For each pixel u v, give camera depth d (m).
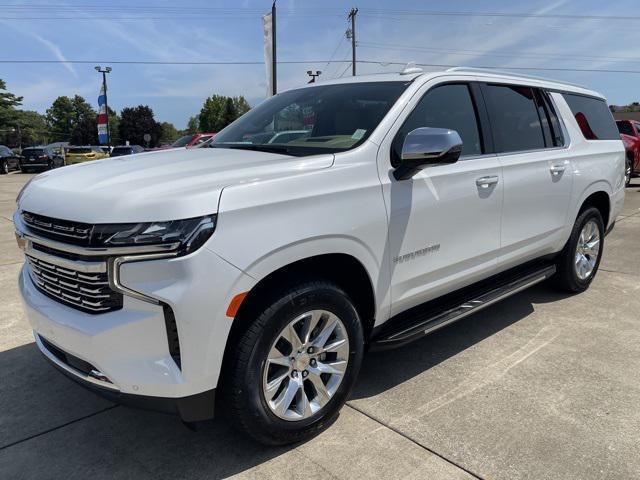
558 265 4.90
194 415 2.38
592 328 4.29
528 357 3.77
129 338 2.26
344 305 2.78
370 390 3.34
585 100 5.09
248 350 2.43
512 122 4.00
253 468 2.60
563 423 2.94
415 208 3.07
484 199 3.54
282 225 2.44
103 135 34.34
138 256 2.18
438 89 3.43
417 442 2.78
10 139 85.50
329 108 3.39
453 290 3.59
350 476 2.53
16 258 6.77
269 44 14.62
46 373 3.61
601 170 4.93
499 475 2.52
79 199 2.37
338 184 2.71
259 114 3.93
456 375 3.52
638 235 8.03
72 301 2.46
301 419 2.71
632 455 2.66
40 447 2.79
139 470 2.60
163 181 2.41
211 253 2.23
